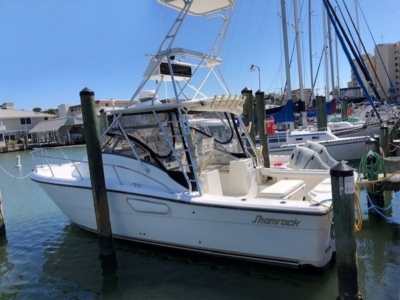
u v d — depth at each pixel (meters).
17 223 8.50
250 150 6.77
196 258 5.48
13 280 5.45
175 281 4.98
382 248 5.77
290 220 4.46
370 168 7.07
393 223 6.79
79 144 44.00
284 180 5.91
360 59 11.09
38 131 43.59
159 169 5.55
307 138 13.77
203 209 4.97
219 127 6.69
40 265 5.92
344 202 3.69
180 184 5.39
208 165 6.64
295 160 7.11
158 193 5.34
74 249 6.42
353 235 3.74
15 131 46.72
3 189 13.65
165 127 5.64
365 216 7.20
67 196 6.55
